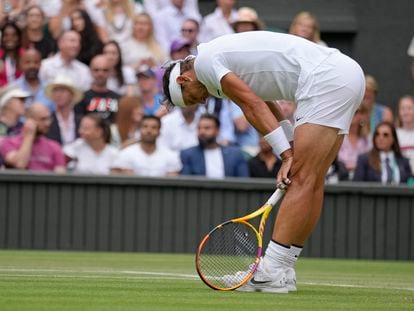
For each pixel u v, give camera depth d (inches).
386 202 1315.2
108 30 1513.3
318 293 718.5
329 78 691.4
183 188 1277.1
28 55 1427.2
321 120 690.8
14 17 1482.5
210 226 1282.0
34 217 1258.0
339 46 1742.1
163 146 1325.0
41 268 927.7
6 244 1253.1
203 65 705.0
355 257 1311.5
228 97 709.3
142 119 1305.4
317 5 1736.0
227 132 1417.3
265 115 689.6
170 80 730.8
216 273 707.4
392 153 1339.8
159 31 1565.0
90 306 577.3
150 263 1058.1
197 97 727.7
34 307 563.8
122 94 1438.2
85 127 1311.5
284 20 1712.6
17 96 1346.0
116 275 855.1
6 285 712.4
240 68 703.1
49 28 1496.1
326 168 711.1
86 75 1454.2
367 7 1736.0
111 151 1327.5
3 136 1334.9
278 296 677.9
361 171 1336.1
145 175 1283.2
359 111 1395.2
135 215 1273.4
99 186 1266.0
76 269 925.8
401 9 1723.7
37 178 1254.3
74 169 1339.8
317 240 1304.1
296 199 693.3
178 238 1279.5
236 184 1282.0
